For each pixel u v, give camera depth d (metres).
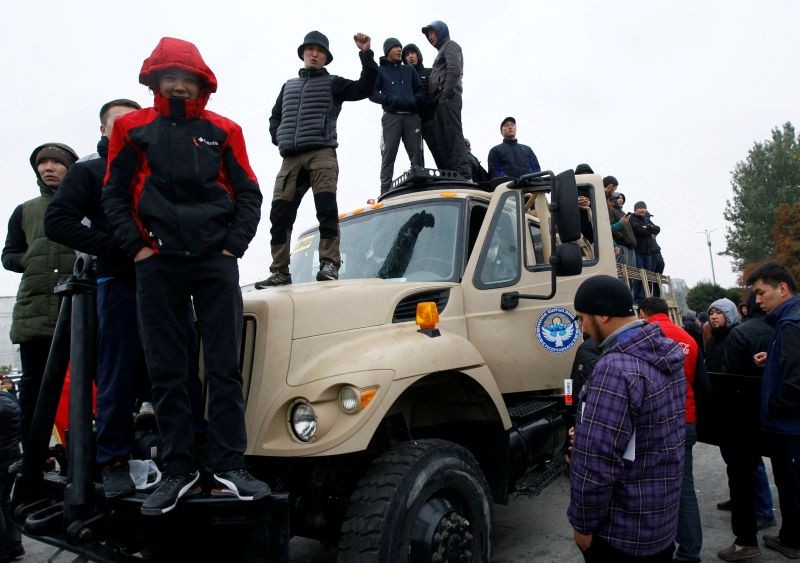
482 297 4.52
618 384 2.42
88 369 3.10
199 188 2.85
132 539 3.21
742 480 4.43
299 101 4.84
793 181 65.88
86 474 3.01
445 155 7.11
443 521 3.43
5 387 6.21
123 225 2.78
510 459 4.21
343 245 5.10
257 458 3.45
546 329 4.72
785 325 4.04
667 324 4.42
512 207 4.95
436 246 4.71
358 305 3.81
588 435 2.41
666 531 2.44
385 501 3.26
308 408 3.24
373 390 3.27
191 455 2.82
